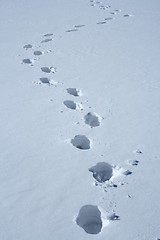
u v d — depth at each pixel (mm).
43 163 3375
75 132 3918
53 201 2900
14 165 3346
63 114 4309
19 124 4074
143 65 5840
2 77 5422
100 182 3148
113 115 4273
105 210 2797
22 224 2674
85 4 10734
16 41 7234
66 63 5996
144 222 2693
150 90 4926
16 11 10016
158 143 3709
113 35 7520
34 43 7086
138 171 3271
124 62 5992
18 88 5031
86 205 2867
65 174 3227
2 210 2807
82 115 4293
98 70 5668
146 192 2998
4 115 4281
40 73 5590
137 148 3623
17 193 2988
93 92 4887
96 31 7855
